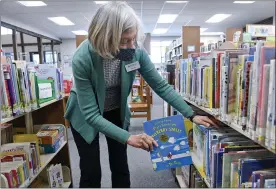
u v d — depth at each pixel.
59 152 2.19
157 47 11.98
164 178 2.29
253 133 0.79
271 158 0.91
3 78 1.21
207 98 1.30
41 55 9.27
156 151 1.12
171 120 1.17
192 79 1.64
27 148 1.43
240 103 0.90
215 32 11.21
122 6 1.00
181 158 1.13
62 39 11.55
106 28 0.96
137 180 2.26
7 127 1.67
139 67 1.25
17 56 7.12
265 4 5.91
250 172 0.90
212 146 1.16
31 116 1.99
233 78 0.97
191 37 3.90
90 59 1.08
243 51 0.99
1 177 1.14
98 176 1.39
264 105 0.72
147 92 3.95
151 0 5.35
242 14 7.21
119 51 1.05
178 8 6.29
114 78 1.26
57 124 2.17
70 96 1.41
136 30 1.04
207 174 1.28
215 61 1.14
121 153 1.47
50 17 6.88
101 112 1.21
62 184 2.05
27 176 1.38
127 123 1.47
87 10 5.84
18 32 7.73
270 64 0.68
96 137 1.37
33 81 1.57
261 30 2.56
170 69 2.76
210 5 6.02
